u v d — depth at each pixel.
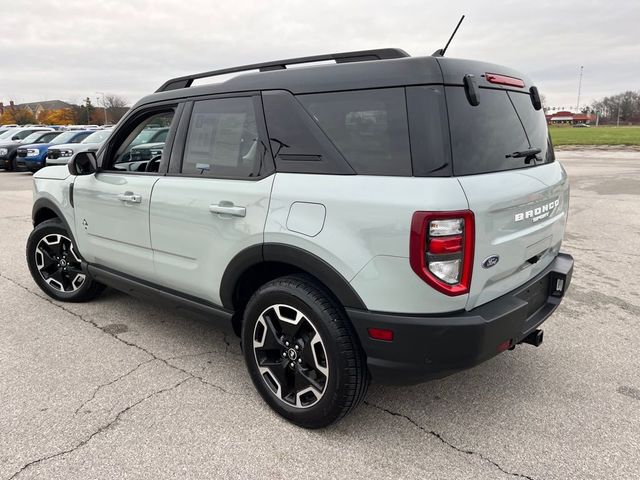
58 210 4.13
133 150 3.68
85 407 2.84
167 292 3.34
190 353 3.53
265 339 2.73
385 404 2.91
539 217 2.69
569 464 2.40
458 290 2.17
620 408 2.86
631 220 8.14
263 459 2.43
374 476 2.32
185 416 2.77
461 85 2.29
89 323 4.04
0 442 2.52
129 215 3.41
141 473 2.32
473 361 2.24
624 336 3.82
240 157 2.79
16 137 20.39
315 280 2.56
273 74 2.70
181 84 3.33
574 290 4.86
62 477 2.29
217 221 2.82
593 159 21.72
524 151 2.69
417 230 2.09
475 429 2.67
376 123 2.29
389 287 2.21
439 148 2.16
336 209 2.31
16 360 3.40
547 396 2.99
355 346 2.42
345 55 2.63
